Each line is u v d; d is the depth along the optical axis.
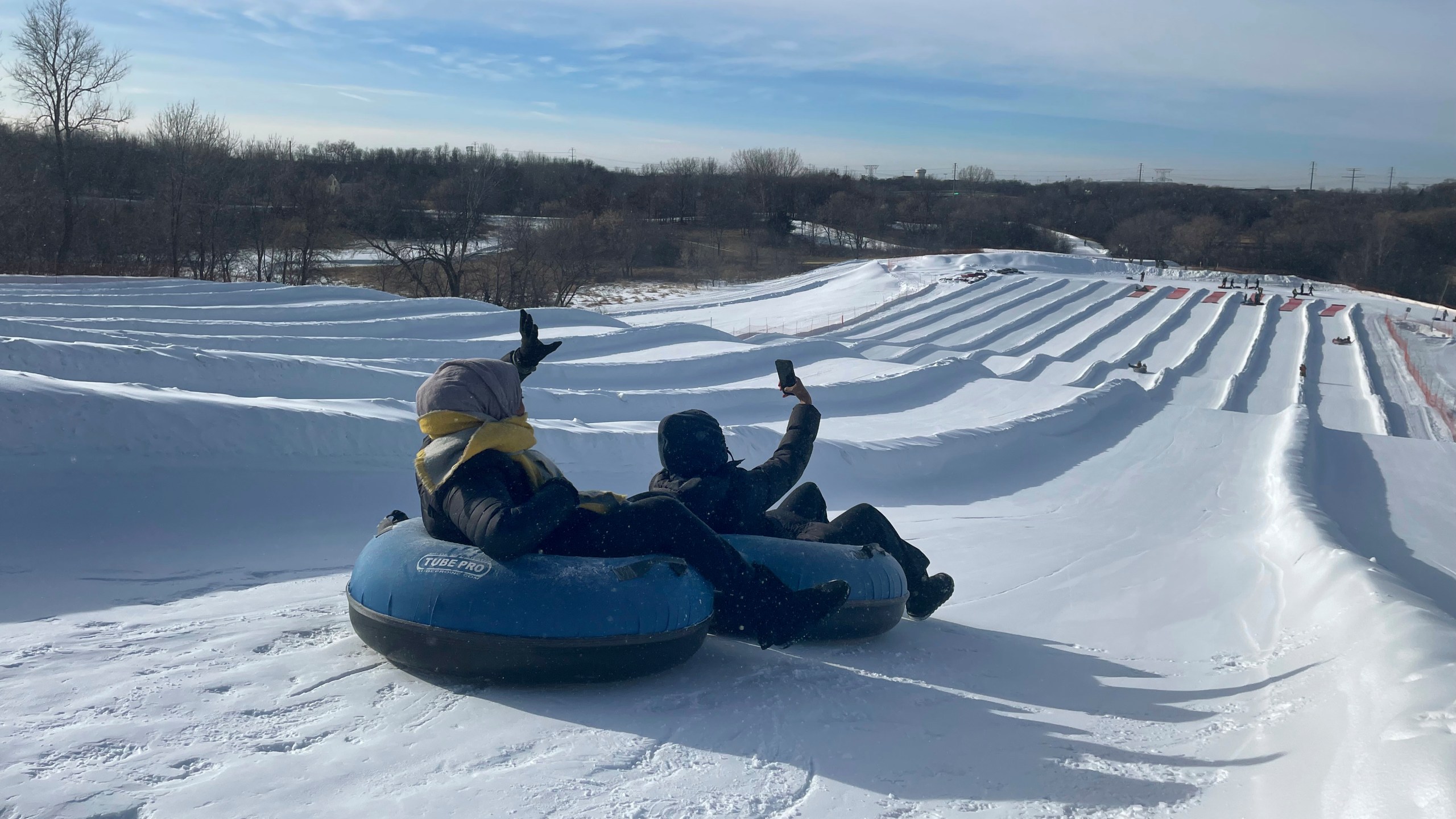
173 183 56.78
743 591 4.13
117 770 2.71
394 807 2.63
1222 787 3.10
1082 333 62.94
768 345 32.28
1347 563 7.37
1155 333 62.47
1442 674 3.60
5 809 2.43
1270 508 15.32
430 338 28.27
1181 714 4.16
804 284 87.12
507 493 3.80
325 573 6.37
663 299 75.88
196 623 4.40
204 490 7.43
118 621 4.42
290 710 3.33
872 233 130.00
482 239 80.12
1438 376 53.66
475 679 3.78
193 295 31.00
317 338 23.75
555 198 119.31
